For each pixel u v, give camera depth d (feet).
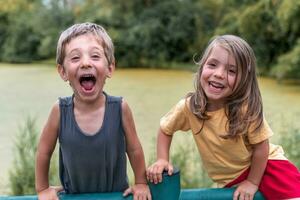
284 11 39.83
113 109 4.68
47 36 60.23
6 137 19.54
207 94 5.00
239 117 4.96
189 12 54.65
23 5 66.03
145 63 52.90
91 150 4.65
